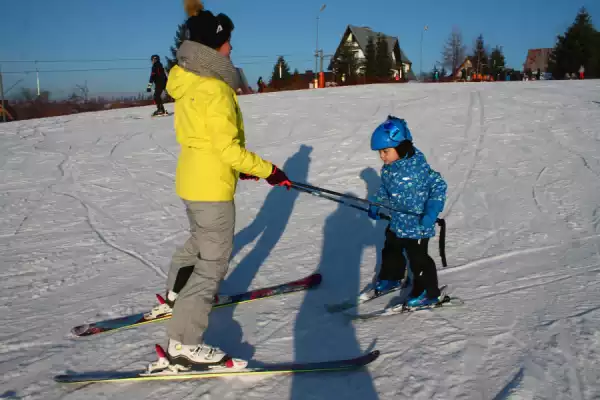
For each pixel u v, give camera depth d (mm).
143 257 4402
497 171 6293
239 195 6160
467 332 2857
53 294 3668
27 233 5145
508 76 37000
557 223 4715
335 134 8688
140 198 6312
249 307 3354
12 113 35125
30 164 8164
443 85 13688
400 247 3291
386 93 12422
